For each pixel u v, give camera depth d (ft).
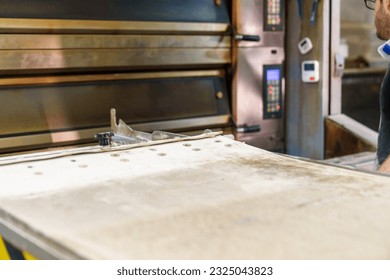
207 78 12.57
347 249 3.62
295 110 14.12
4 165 5.68
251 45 12.94
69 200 4.54
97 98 10.89
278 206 4.41
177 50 11.82
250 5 12.77
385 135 8.46
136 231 3.87
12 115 9.89
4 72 9.77
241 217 4.15
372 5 16.38
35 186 4.94
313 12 13.34
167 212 4.25
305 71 13.64
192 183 5.03
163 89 11.79
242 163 5.81
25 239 3.94
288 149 14.35
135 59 11.21
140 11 11.20
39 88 10.27
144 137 7.48
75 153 6.14
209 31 12.22
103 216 4.16
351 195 4.70
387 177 5.29
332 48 13.55
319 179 5.21
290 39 13.99
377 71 17.12
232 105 12.92
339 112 14.02
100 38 10.71
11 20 9.59
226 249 3.60
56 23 10.11
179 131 12.03
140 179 5.16
